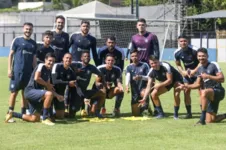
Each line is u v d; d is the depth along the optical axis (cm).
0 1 7500
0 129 979
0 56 4562
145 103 1180
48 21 5216
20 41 1113
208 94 1020
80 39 1223
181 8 4359
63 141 860
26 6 7050
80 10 3591
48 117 1054
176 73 1131
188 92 1124
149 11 4734
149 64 1206
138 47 1240
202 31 4472
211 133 928
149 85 1148
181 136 901
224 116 1059
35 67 1106
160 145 825
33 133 936
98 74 1166
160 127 999
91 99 1167
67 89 1166
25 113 1134
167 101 1480
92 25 3841
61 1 6344
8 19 5716
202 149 795
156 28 4341
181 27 4266
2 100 1505
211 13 4169
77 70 1145
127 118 1132
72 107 1143
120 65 1256
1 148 807
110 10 3712
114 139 877
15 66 1107
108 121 1088
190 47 1199
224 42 3791
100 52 1252
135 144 834
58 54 1211
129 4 5297
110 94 1188
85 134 925
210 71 1045
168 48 3825
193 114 1202
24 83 1109
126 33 3659
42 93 1045
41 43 1187
